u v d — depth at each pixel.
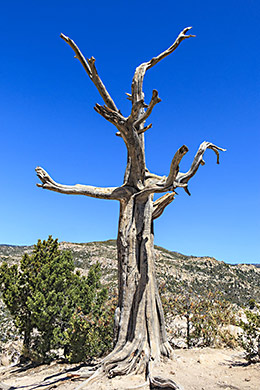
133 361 7.73
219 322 12.57
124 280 8.88
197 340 12.38
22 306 16.16
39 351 14.16
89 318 12.62
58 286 16.19
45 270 16.23
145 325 8.41
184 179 9.03
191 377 7.27
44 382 8.65
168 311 12.55
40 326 14.44
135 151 9.49
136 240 9.16
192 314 12.99
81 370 8.06
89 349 11.91
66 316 14.69
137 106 8.83
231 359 9.23
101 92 9.66
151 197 10.20
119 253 9.22
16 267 17.25
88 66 9.80
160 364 8.02
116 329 8.61
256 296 37.31
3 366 15.55
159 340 8.56
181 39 10.68
